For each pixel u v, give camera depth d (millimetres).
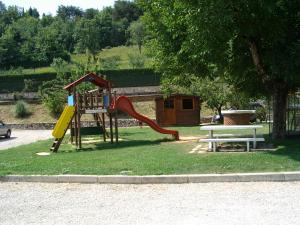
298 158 11883
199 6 13266
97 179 10750
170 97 38062
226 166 11164
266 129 25484
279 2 14648
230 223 6715
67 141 23422
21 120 50250
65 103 50500
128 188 9898
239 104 35375
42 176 11203
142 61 75500
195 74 18656
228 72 18109
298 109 18531
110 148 18234
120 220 7129
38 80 65000
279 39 14828
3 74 68312
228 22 13812
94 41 108500
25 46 102500
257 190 9055
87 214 7637
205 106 41406
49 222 7195
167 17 16219
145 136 24219
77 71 40875
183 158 12977
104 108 20672
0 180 11516
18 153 18031
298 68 14336
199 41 14547
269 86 16938
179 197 8719
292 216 6961
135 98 51969
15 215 7785
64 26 124500
